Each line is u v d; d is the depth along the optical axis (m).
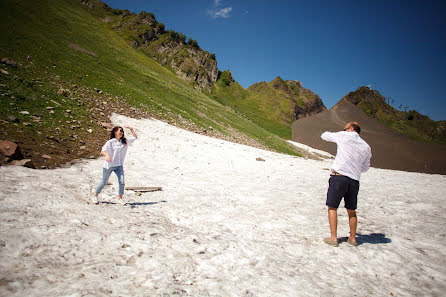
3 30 27.47
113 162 5.57
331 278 3.21
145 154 13.38
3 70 16.03
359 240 4.56
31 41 28.81
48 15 43.66
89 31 50.97
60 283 2.57
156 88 42.72
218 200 7.07
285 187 9.72
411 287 3.06
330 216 4.26
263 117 114.38
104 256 3.26
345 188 4.11
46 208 4.52
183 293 2.63
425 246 4.36
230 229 4.86
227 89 131.38
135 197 6.58
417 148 96.00
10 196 4.75
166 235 4.14
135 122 20.56
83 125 14.38
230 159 16.52
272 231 4.91
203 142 21.69
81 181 6.96
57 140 10.62
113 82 31.31
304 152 57.25
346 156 4.13
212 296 2.63
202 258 3.48
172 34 127.94
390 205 7.38
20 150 7.64
